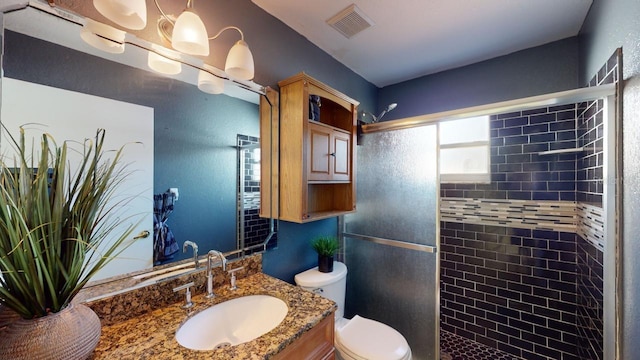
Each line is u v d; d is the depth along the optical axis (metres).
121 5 0.79
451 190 2.21
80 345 0.65
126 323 0.89
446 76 2.21
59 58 0.80
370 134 1.94
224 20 1.27
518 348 1.93
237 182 1.29
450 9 1.46
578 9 1.45
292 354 0.86
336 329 1.52
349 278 2.06
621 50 1.06
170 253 1.05
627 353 1.04
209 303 1.04
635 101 0.96
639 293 0.94
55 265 0.67
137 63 0.97
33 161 0.73
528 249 1.89
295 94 1.40
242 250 1.32
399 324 1.78
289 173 1.42
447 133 2.23
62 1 0.83
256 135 1.37
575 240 1.71
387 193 1.84
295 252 1.66
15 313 0.70
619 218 1.10
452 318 2.22
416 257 1.71
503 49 1.88
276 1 1.40
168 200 1.05
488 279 2.05
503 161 1.98
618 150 1.09
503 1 1.39
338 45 1.83
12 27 0.73
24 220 0.63
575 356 1.70
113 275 0.90
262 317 1.09
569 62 1.72
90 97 0.86
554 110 1.78
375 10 1.47
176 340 0.81
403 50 1.88
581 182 1.61
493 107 1.41
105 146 0.88
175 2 1.10
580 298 1.64
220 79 1.22
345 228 2.07
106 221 0.88
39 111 0.76
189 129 1.12
